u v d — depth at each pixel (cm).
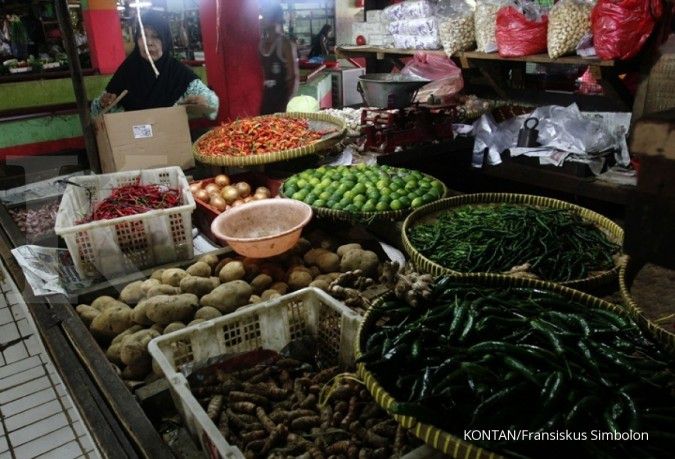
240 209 324
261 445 190
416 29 531
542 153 438
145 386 215
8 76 696
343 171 386
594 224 308
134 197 339
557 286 223
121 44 761
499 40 438
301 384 221
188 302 257
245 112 589
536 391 160
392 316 208
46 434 308
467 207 342
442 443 146
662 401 164
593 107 467
